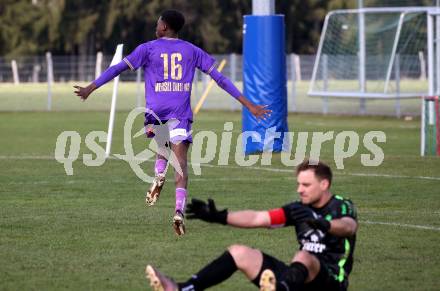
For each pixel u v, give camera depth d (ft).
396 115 374.43
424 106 211.20
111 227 115.55
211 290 83.15
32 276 88.48
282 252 100.53
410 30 422.41
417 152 219.82
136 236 109.60
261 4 216.13
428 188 153.58
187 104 114.32
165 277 65.57
